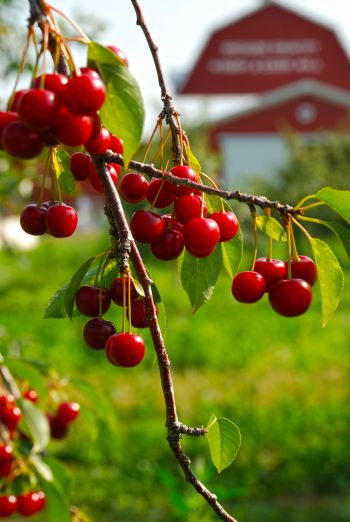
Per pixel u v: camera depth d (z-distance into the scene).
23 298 16.50
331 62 46.09
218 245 2.28
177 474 8.43
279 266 2.23
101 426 9.59
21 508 3.20
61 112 1.60
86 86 1.58
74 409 3.52
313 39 46.00
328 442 9.22
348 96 34.53
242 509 7.72
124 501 7.88
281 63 46.09
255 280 2.19
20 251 7.00
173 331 14.90
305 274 2.26
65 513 3.14
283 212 2.03
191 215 2.09
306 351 13.45
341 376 12.09
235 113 34.62
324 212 21.20
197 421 10.20
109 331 2.11
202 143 21.27
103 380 12.08
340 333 14.65
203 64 45.94
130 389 11.65
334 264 2.12
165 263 23.12
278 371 12.51
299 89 34.59
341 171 23.92
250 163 35.00
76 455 8.88
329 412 10.21
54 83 1.61
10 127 1.63
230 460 2.01
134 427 9.87
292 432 9.56
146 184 2.14
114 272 2.18
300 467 8.61
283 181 23.69
